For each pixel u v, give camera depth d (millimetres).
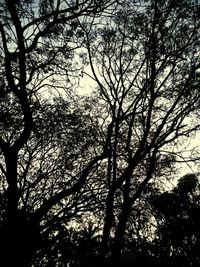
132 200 13062
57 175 13133
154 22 14164
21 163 13367
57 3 11727
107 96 14828
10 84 10836
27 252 10023
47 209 10320
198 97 14500
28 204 12133
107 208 11836
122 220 12680
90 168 11141
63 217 10609
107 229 11969
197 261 22141
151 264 19688
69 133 13141
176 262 21375
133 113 13586
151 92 14195
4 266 9477
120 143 14562
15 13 10680
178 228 22344
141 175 15062
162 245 21234
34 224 10164
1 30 11031
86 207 11172
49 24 11820
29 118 10680
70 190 10539
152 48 14211
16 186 10328
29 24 11117
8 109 12062
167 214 22359
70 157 12672
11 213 10016
